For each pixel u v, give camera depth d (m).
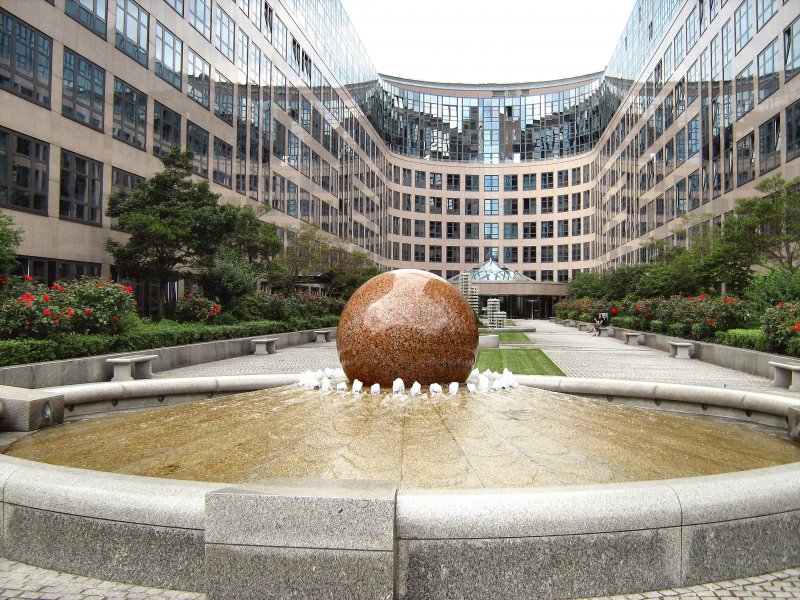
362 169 71.25
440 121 89.25
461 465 5.30
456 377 8.23
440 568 3.84
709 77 41.03
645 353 25.39
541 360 21.92
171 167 26.11
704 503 4.12
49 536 4.41
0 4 20.33
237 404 7.71
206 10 34.94
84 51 24.53
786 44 29.97
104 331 16.78
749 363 17.69
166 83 30.62
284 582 3.68
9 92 20.81
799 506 4.40
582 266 85.38
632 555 4.00
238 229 28.97
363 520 3.64
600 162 79.69
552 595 3.89
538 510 3.90
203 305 25.19
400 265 85.88
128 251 23.91
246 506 3.71
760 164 33.00
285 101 47.88
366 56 73.81
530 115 89.31
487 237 88.88
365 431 6.19
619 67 70.50
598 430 6.64
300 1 51.22
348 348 8.20
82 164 24.52
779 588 4.06
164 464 5.64
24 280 18.05
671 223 49.66
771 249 26.06
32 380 12.78
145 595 4.02
